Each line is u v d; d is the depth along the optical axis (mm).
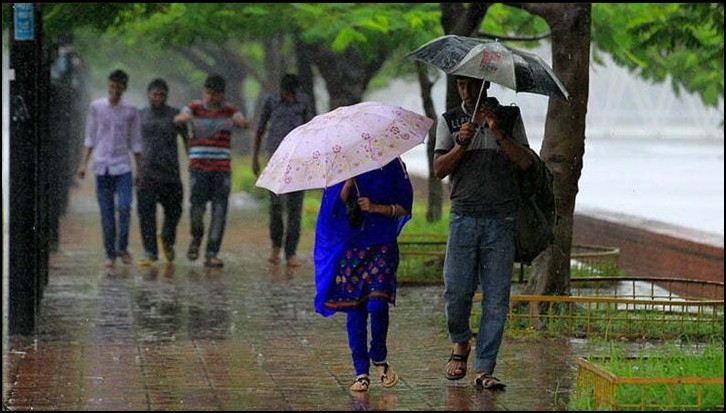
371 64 46875
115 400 15828
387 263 16125
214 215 30922
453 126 16203
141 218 31188
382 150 15594
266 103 30781
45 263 27031
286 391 16391
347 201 16016
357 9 39875
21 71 20500
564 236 21859
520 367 17891
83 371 17750
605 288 26766
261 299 25406
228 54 72938
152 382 16969
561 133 21672
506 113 16016
